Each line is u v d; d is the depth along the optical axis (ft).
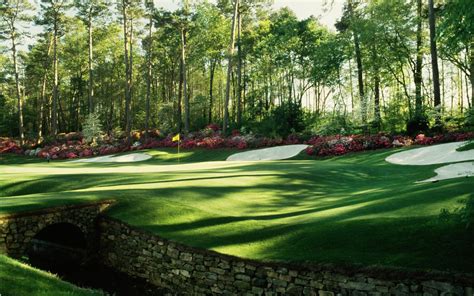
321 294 20.72
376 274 19.44
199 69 183.62
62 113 203.51
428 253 19.85
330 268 20.61
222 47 156.46
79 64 186.09
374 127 92.99
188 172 53.42
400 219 23.70
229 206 34.17
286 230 26.14
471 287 17.34
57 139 152.25
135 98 191.42
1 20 139.13
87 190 39.40
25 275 18.42
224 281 24.02
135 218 31.40
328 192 41.45
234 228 27.94
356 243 22.40
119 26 170.40
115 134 151.84
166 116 152.66
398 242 21.45
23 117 196.44
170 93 184.03
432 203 26.18
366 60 112.27
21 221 29.45
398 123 92.89
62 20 143.13
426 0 100.78
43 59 165.17
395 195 31.19
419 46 97.50
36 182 48.73
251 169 54.49
